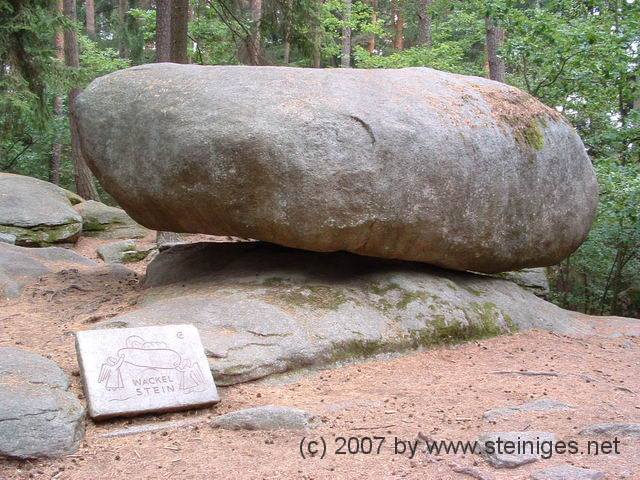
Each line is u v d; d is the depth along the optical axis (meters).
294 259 6.80
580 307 10.85
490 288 7.36
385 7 27.08
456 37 23.14
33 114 13.32
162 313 5.71
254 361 5.15
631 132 9.63
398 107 6.46
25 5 12.63
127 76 6.99
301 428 4.20
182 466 3.71
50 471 3.67
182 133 6.20
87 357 4.48
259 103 6.13
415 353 6.06
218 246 7.66
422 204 6.40
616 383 5.40
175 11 12.13
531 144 7.35
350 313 6.00
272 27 13.94
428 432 4.16
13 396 4.02
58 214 12.10
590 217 8.19
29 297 7.36
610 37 9.28
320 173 5.95
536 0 15.26
